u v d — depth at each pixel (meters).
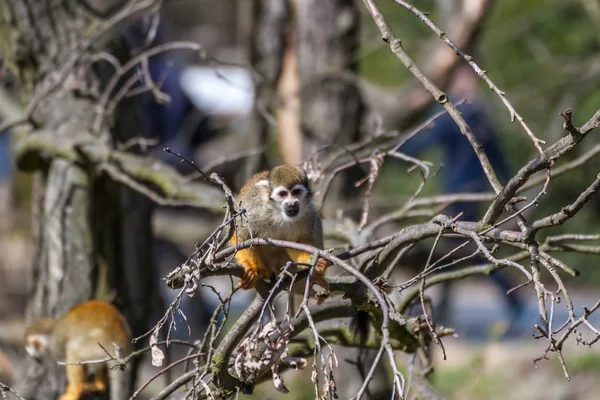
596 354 17.56
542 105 18.55
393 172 21.56
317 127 14.05
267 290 6.67
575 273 5.70
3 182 23.02
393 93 20.03
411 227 6.48
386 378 11.34
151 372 16.47
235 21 39.38
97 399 9.91
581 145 17.67
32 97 11.52
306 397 13.11
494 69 21.00
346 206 13.12
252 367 5.92
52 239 10.87
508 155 20.12
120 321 10.08
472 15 14.15
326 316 7.61
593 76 16.66
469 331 22.69
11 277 21.36
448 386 16.50
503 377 16.59
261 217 7.52
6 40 11.45
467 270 7.83
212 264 5.96
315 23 14.43
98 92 11.30
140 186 10.05
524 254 7.74
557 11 21.61
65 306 10.83
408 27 20.50
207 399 6.38
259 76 11.12
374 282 6.46
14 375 11.16
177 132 16.25
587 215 20.14
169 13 34.47
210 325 6.50
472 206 16.02
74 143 10.51
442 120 16.16
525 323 18.47
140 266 11.37
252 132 14.58
